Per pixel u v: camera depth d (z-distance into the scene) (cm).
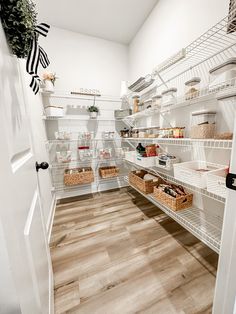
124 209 200
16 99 58
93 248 135
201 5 120
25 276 43
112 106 256
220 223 124
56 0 164
